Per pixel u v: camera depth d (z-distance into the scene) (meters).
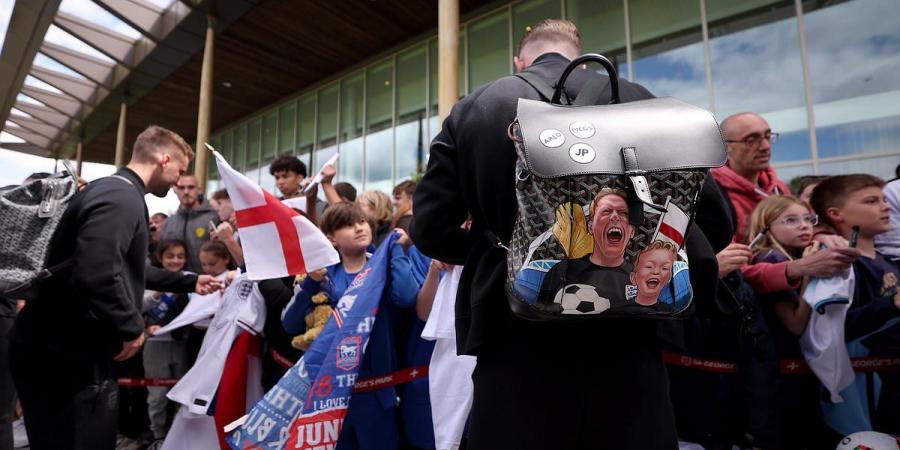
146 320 3.19
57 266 1.71
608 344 0.92
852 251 1.55
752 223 2.02
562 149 0.80
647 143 0.81
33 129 20.72
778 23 6.73
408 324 2.06
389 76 11.55
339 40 11.20
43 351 1.71
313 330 2.01
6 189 1.94
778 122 6.68
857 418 1.84
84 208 1.76
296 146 13.88
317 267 2.01
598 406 0.89
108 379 1.81
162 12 11.24
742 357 1.80
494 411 0.94
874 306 1.73
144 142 2.10
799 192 2.92
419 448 1.94
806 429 1.88
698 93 7.30
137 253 1.88
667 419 0.93
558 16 8.76
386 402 1.89
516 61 1.33
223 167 2.10
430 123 10.60
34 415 1.71
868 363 1.88
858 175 1.96
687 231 0.82
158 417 3.12
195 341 3.18
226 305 2.31
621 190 0.79
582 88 1.06
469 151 1.02
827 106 6.37
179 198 4.25
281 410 1.78
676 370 1.90
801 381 1.88
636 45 7.90
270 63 12.28
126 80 13.83
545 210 0.81
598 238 0.79
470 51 9.94
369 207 3.15
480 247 1.08
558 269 0.80
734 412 1.85
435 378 1.88
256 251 2.04
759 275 1.80
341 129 12.60
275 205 2.07
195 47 11.59
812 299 1.72
